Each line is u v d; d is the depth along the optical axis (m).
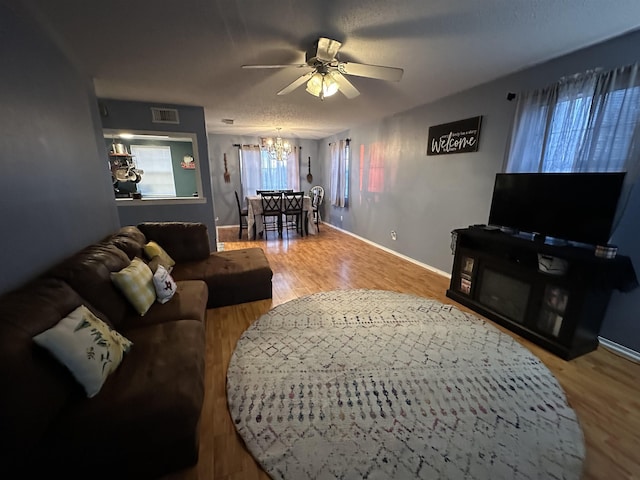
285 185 7.41
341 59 2.35
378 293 3.12
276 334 2.30
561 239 2.18
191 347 1.48
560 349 2.02
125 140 5.70
